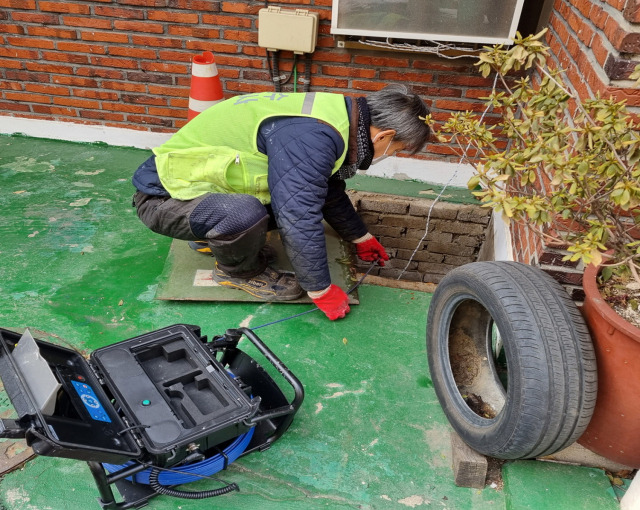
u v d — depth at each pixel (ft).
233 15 10.48
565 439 5.26
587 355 5.16
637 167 4.81
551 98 5.69
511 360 5.28
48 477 5.75
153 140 12.46
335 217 8.75
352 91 11.04
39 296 8.19
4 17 11.14
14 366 4.94
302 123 6.70
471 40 9.63
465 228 11.43
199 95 10.54
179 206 7.37
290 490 5.79
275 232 9.80
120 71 11.57
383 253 9.30
